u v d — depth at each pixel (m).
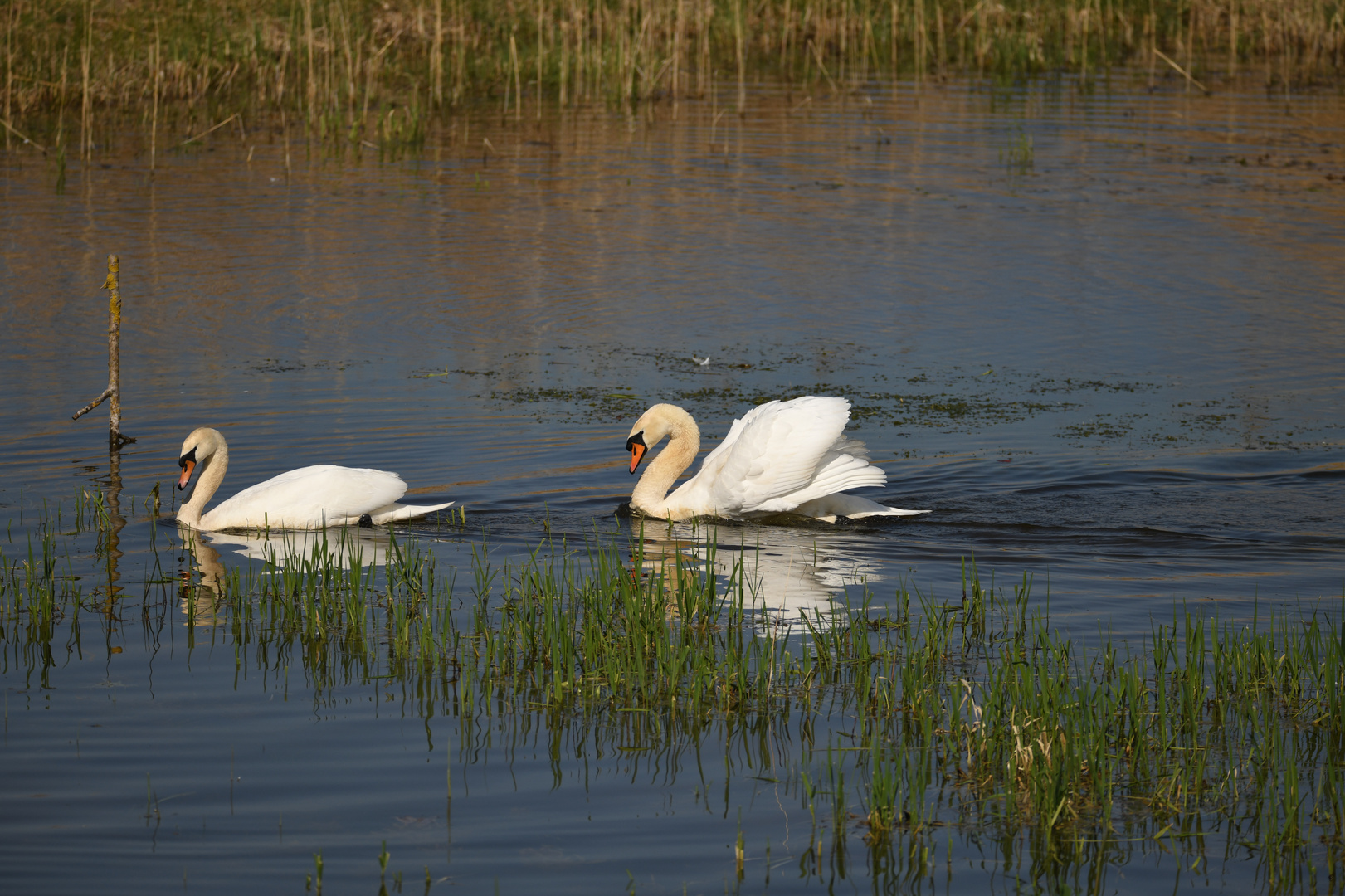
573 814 7.80
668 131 36.09
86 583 11.85
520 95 40.91
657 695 9.48
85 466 15.21
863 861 7.31
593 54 42.09
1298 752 8.55
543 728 8.95
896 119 37.44
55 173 30.83
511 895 6.96
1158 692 9.11
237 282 22.98
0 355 19.06
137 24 40.06
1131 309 22.02
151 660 10.07
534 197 29.34
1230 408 17.33
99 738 8.75
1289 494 14.35
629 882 7.09
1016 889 7.07
